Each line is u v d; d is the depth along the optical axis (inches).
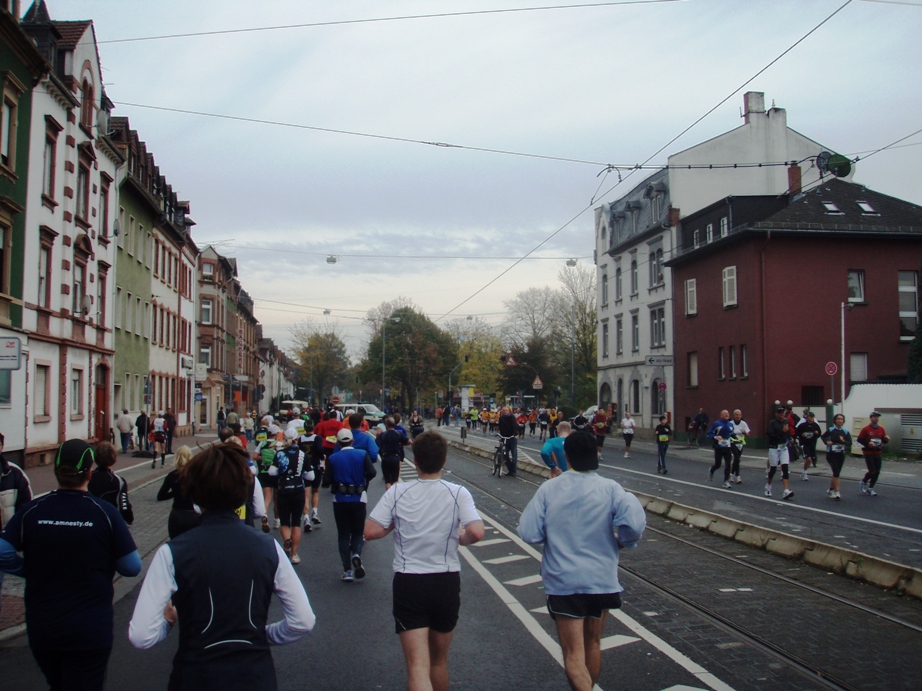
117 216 1393.9
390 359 3769.7
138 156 1619.1
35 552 177.3
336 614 317.1
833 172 1754.4
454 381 4060.0
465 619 307.0
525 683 233.1
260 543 135.1
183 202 2130.9
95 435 1298.0
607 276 2207.2
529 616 310.7
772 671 241.9
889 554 433.7
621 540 199.8
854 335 1379.2
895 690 224.5
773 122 1815.9
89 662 179.8
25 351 976.9
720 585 365.4
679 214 1782.7
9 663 262.5
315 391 4421.8
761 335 1373.0
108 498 294.4
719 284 1517.0
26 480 262.5
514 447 966.4
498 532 528.4
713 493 743.7
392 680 237.9
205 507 136.6
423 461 202.8
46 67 994.1
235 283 2977.4
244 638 128.3
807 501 677.9
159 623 127.8
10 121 937.5
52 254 1075.3
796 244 1382.9
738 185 1804.9
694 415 1632.6
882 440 725.3
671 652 260.5
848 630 287.6
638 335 1974.7
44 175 1043.3
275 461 428.1
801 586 362.0
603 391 2245.3
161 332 1834.4
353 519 381.7
